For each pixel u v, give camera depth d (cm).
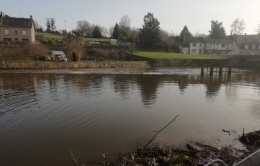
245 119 1820
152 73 4650
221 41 10212
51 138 1388
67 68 5000
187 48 9912
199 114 1920
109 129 1544
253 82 3844
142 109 2023
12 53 5250
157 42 8681
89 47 6700
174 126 1622
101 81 3450
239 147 1291
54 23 11669
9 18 6712
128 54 6731
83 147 1278
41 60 5200
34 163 1112
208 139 1404
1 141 1338
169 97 2527
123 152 1220
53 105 2077
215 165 1004
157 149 1225
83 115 1820
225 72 5281
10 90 2642
